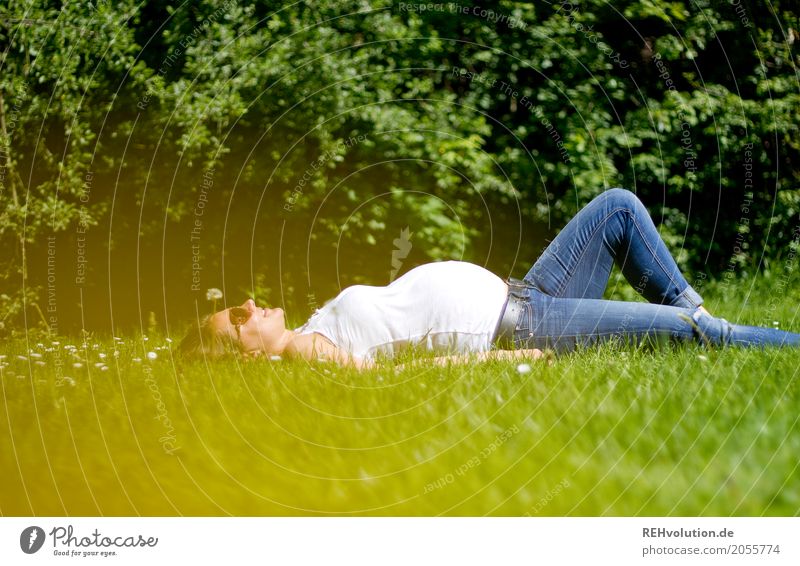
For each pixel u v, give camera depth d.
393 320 3.09
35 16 5.52
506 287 3.23
